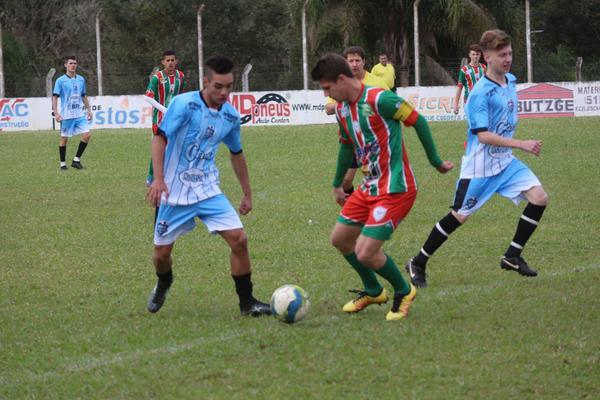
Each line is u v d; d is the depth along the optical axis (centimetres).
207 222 1380
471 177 1628
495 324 1300
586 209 2438
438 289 1564
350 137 1351
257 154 4225
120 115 6150
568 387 1032
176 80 2680
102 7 9344
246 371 1116
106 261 1895
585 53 10606
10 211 2645
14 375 1145
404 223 2300
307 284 1619
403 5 6975
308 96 6009
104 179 3431
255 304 1401
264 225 2294
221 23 9331
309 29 7156
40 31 10394
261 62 9506
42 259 1928
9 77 7206
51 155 4384
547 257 1827
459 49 7438
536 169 3353
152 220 2448
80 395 1063
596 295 1466
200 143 1350
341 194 1465
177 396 1043
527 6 6056
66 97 3750
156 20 9281
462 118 5819
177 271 1770
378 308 1447
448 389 1034
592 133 4531
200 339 1268
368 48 7306
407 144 4434
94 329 1348
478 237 2067
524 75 7544
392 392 1026
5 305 1531
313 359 1152
